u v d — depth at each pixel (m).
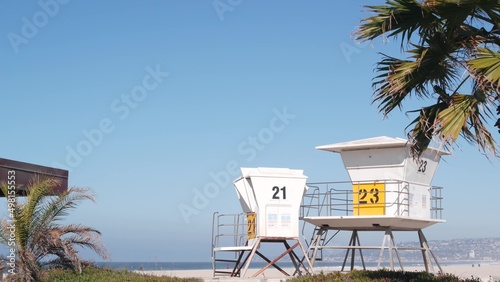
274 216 18.77
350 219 17.62
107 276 17.00
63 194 16.86
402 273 16.06
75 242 16.84
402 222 17.45
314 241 18.81
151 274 18.30
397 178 17.50
